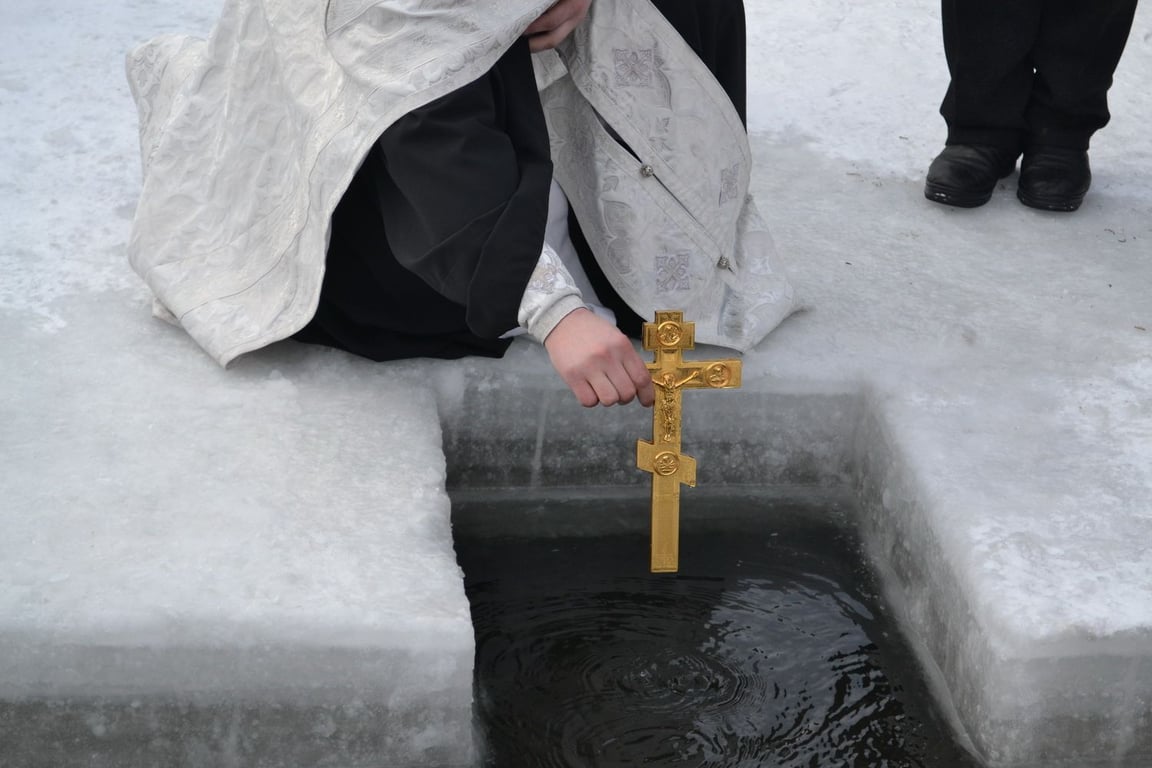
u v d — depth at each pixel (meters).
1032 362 2.35
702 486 2.34
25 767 1.69
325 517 1.87
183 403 2.12
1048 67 2.88
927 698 1.91
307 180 2.07
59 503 1.86
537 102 1.99
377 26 1.95
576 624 2.03
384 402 2.16
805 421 2.31
